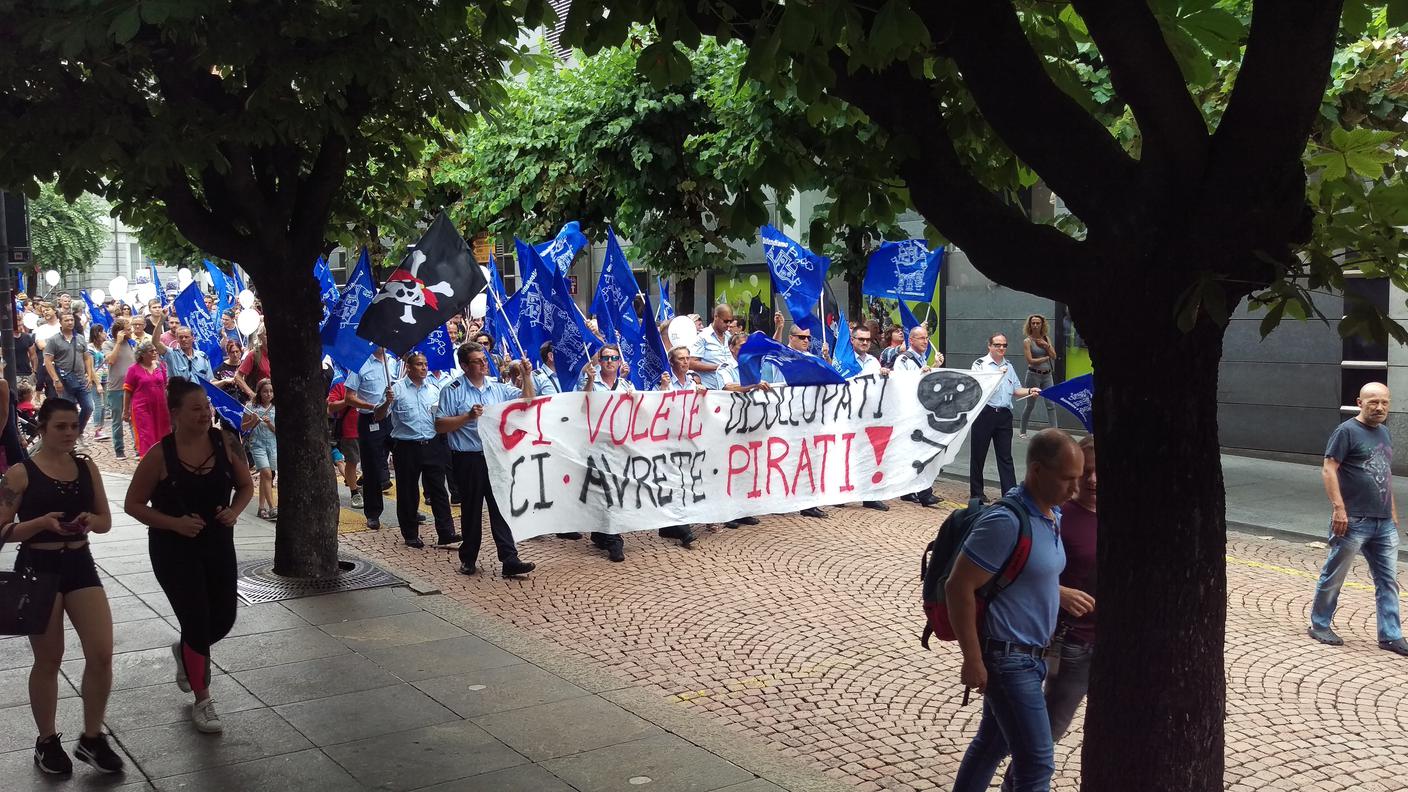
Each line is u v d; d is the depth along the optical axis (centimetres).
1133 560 326
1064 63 452
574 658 668
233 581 545
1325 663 671
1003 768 507
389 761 498
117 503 1112
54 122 637
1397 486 1337
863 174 462
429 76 708
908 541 1002
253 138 655
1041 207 1216
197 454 530
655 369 1013
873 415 1086
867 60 348
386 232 1008
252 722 543
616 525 928
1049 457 385
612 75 1438
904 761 521
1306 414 1512
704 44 1436
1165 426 320
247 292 1532
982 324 1911
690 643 704
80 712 552
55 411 476
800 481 1050
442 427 851
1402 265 353
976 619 387
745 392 1008
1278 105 295
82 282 5116
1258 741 550
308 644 674
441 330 1180
